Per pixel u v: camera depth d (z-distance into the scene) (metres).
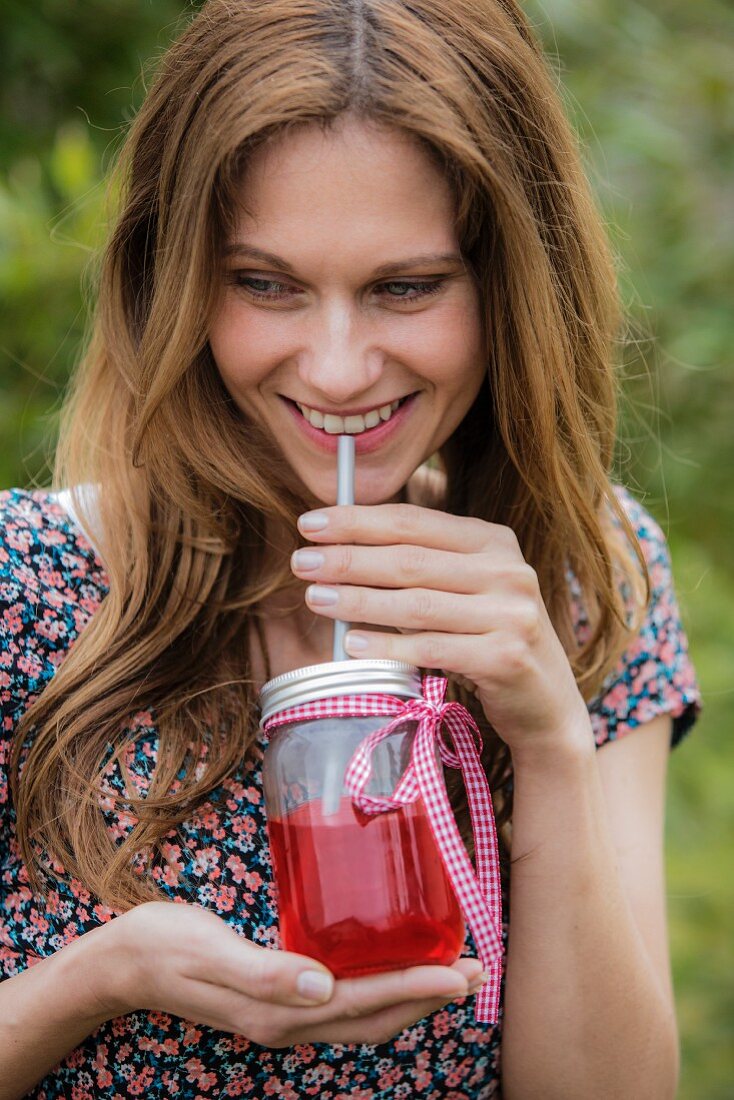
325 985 0.99
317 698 1.05
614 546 1.56
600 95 2.69
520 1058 1.33
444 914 1.04
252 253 1.14
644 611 1.50
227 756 1.29
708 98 2.93
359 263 1.13
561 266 1.36
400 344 1.17
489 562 1.15
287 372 1.20
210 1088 1.27
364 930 1.01
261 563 1.43
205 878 1.27
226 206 1.14
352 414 1.21
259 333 1.18
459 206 1.15
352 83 1.10
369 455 1.25
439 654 1.13
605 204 2.59
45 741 1.28
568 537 1.47
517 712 1.19
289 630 1.44
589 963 1.28
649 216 2.79
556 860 1.26
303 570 1.14
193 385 1.31
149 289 1.39
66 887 1.27
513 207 1.19
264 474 1.36
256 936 1.27
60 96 2.38
